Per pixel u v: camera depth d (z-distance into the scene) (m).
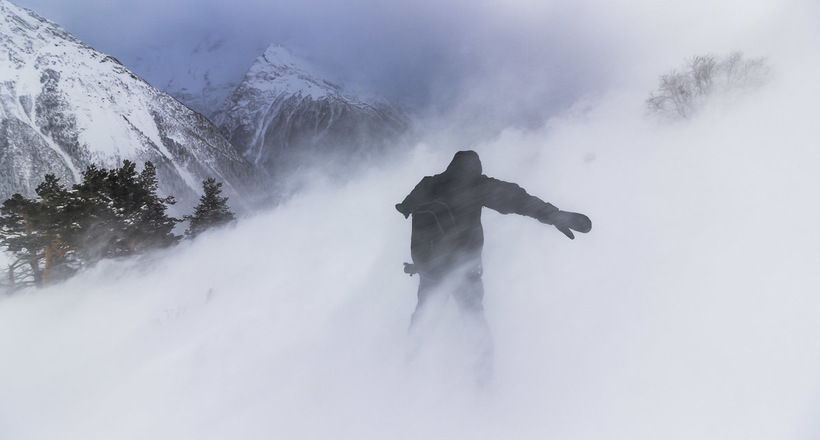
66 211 33.97
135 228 38.62
